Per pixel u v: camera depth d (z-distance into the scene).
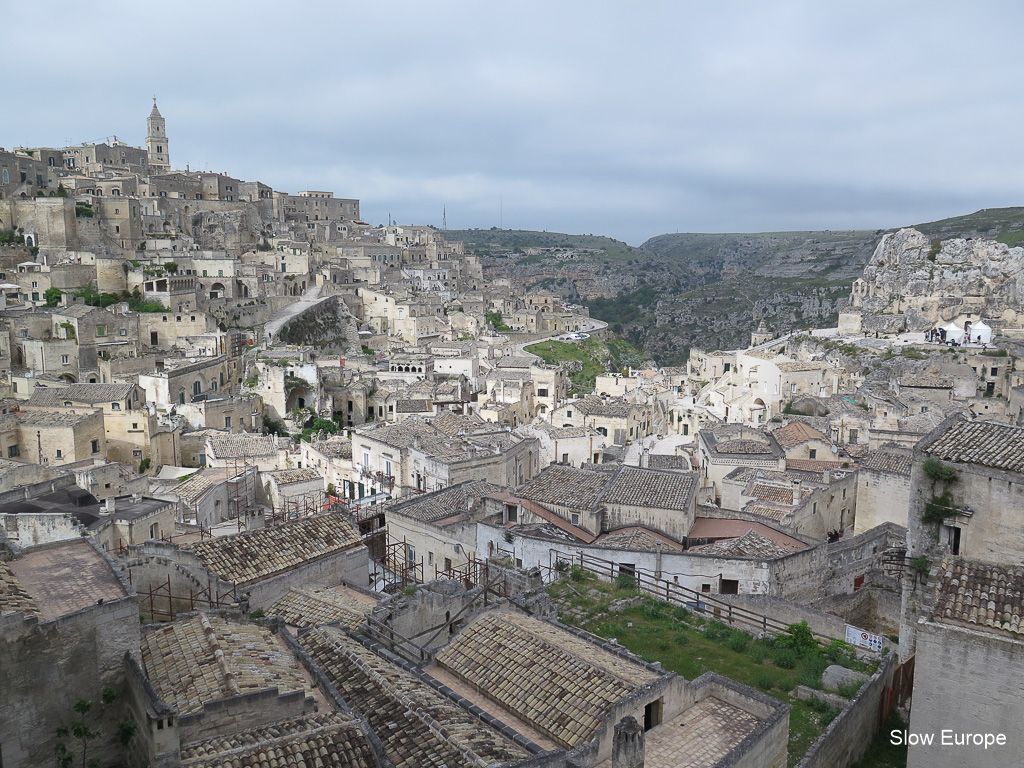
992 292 181.50
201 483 74.75
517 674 31.36
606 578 49.88
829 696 36.22
